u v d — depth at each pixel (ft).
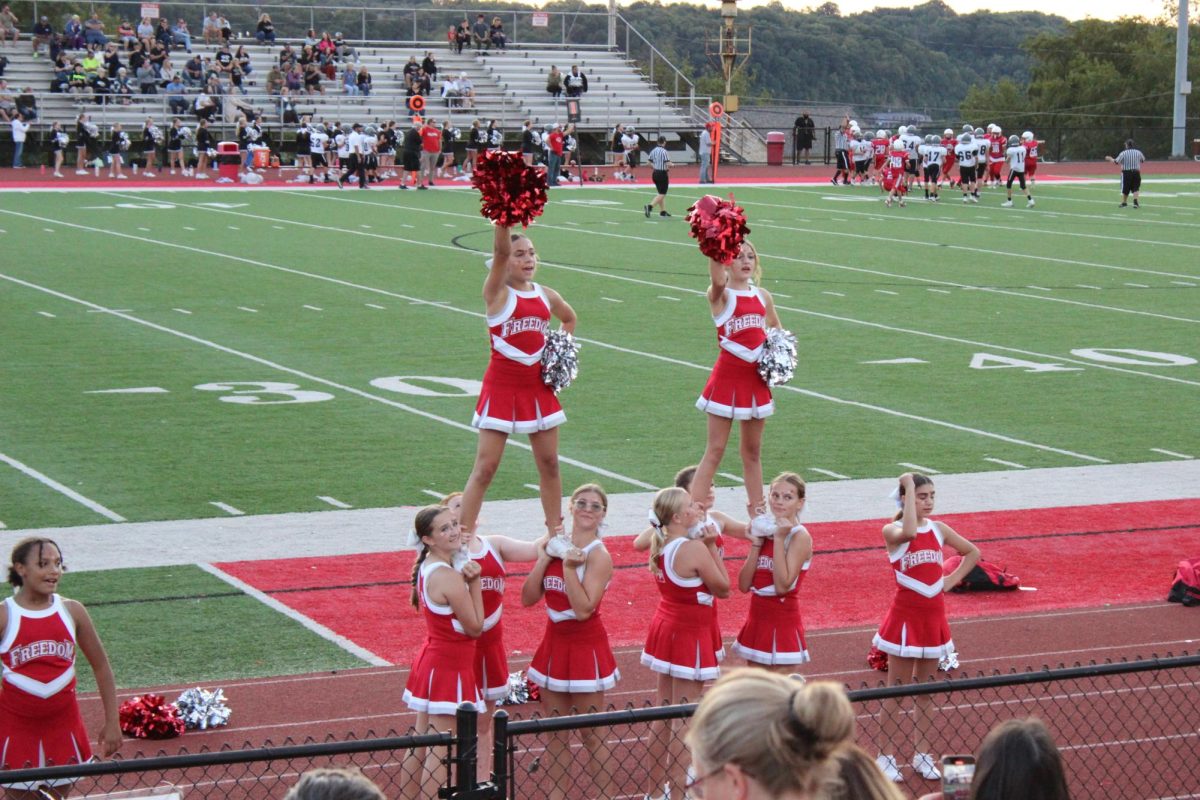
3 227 201.46
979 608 66.03
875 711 53.62
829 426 100.42
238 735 50.39
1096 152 461.37
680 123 362.12
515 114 341.41
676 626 48.60
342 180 283.18
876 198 277.44
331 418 100.42
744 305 59.67
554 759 46.32
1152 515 81.10
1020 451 94.79
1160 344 131.44
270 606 64.39
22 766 42.78
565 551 46.62
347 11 350.43
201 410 102.12
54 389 107.96
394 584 67.82
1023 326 139.13
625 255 184.44
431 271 168.45
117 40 335.06
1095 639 61.62
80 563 69.82
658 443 94.99
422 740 32.32
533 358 54.80
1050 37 610.24
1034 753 26.76
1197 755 48.57
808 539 50.49
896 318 142.31
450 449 92.99
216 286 155.43
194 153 313.32
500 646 48.42
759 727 21.18
